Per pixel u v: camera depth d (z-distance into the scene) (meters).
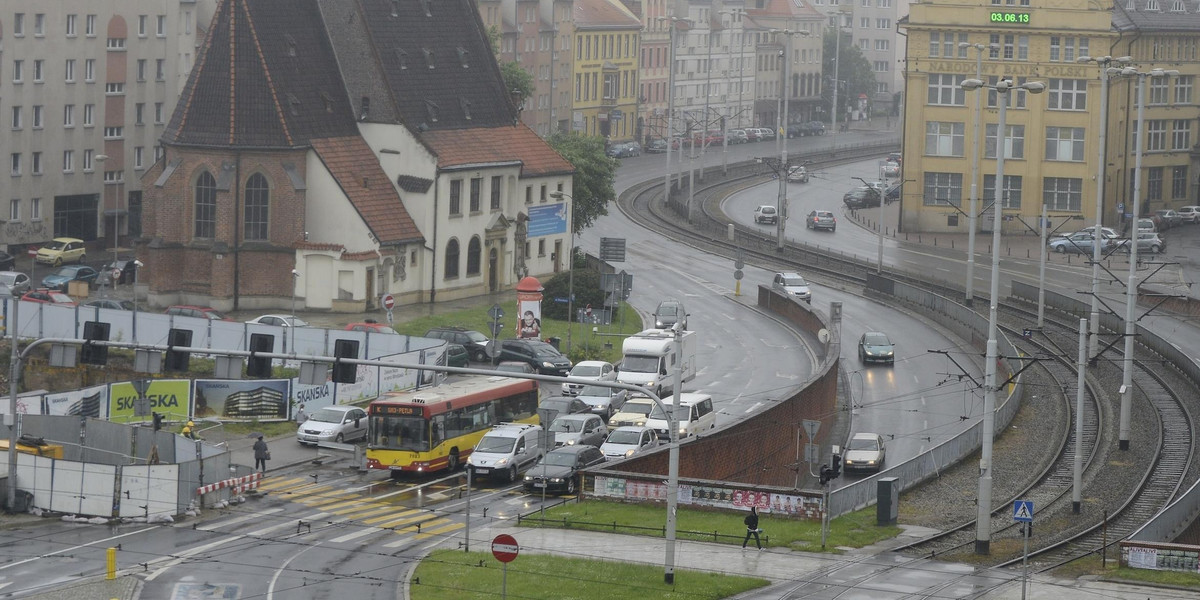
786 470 192.88
